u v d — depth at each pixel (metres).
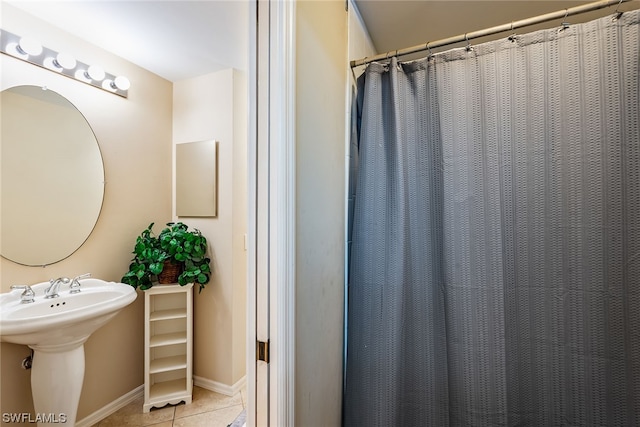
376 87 1.18
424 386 1.12
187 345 1.88
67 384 1.34
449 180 1.09
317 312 0.89
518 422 1.01
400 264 1.11
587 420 0.93
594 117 0.92
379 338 1.11
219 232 2.02
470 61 1.07
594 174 0.93
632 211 0.89
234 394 1.94
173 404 1.82
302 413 0.79
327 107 0.96
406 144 1.16
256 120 0.70
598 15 1.29
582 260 0.95
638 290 0.89
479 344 1.03
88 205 1.65
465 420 1.03
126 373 1.82
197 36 1.62
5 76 1.33
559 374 0.97
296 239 0.75
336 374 1.07
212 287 2.02
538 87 0.99
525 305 1.01
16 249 1.37
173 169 2.18
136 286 1.76
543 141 0.99
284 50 0.68
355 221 1.18
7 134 1.34
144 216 1.97
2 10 1.32
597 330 0.93
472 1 1.27
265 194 0.70
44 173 1.47
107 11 1.40
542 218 0.99
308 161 0.82
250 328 0.72
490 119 1.04
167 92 2.14
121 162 1.83
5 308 1.24
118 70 1.81
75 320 1.24
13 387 1.33
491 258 1.03
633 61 0.88
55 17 1.44
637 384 0.88
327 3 0.95
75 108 1.60
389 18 1.39
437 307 1.12
